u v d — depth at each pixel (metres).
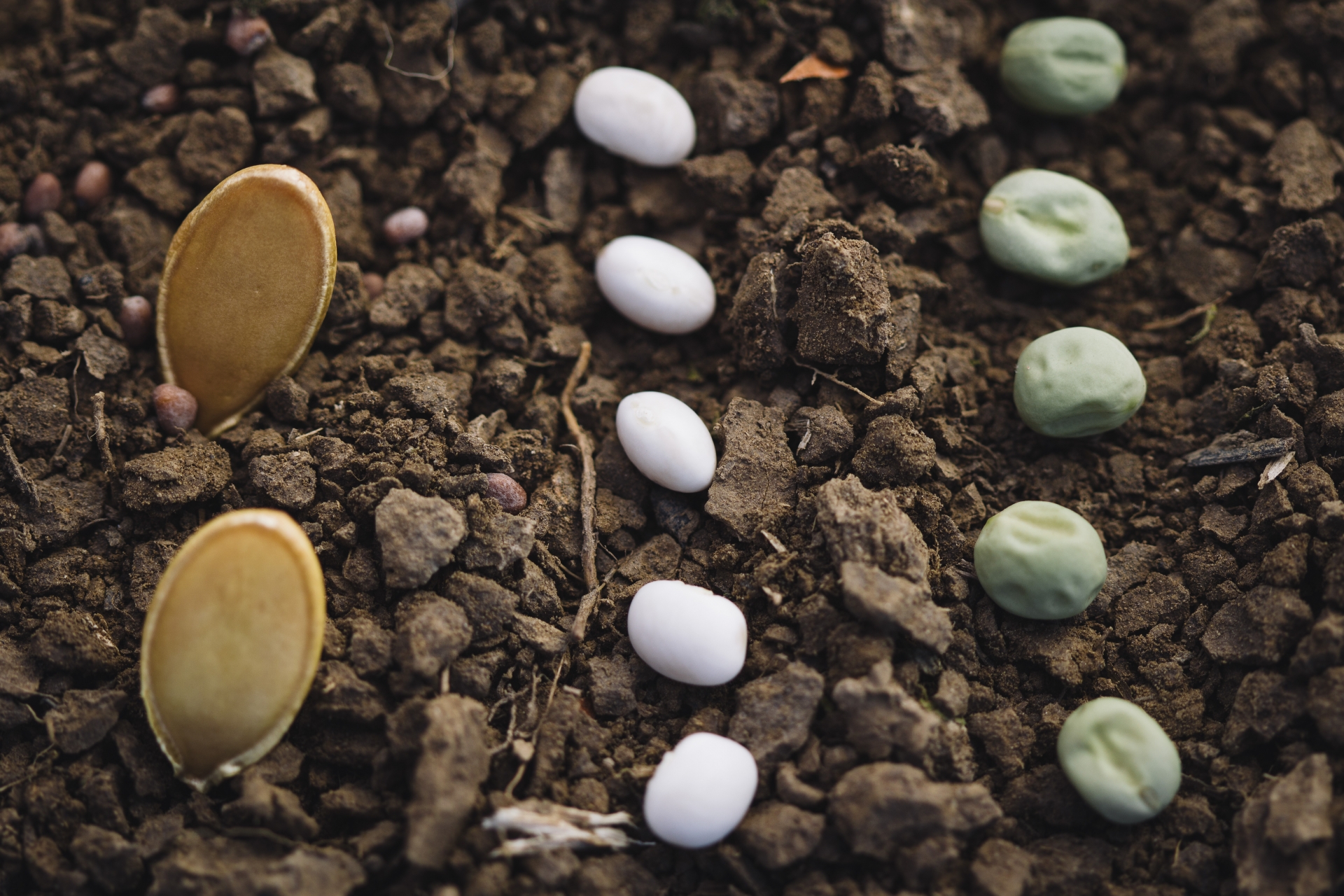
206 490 0.14
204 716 0.13
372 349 0.15
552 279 0.15
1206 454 0.14
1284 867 0.13
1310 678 0.13
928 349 0.15
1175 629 0.14
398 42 0.15
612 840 0.13
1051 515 0.14
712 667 0.13
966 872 0.13
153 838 0.13
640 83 0.15
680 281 0.15
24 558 0.14
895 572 0.13
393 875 0.13
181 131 0.15
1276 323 0.15
